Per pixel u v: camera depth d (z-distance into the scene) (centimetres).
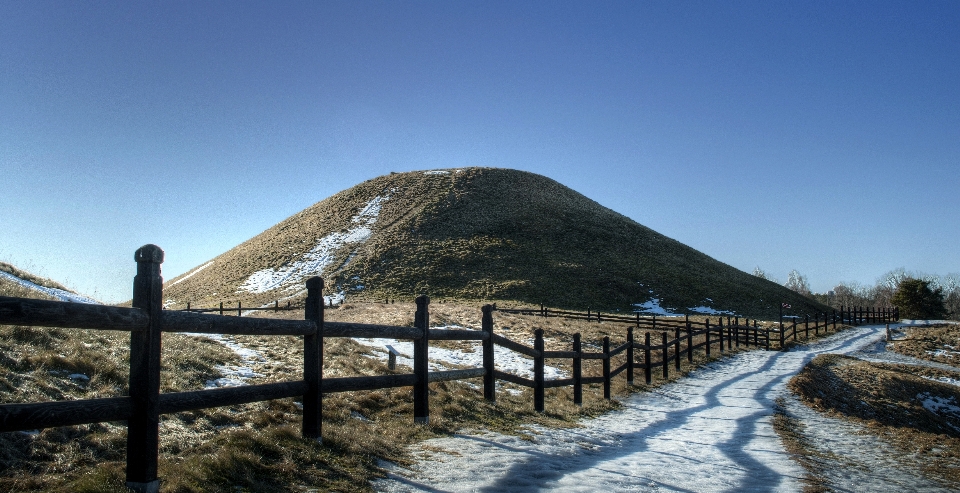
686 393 1739
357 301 5138
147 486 447
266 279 6256
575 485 644
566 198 9200
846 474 871
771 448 1002
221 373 1051
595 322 3638
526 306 4912
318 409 656
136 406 451
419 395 859
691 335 2475
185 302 5838
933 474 923
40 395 689
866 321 5606
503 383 1397
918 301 8194
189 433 674
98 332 1126
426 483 602
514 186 9006
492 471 668
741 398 1656
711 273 7612
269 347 1453
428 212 7650
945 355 3703
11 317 355
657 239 8606
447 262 6284
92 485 448
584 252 7175
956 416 2297
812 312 7031
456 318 3159
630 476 718
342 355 1403
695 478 748
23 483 470
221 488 499
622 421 1208
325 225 7706
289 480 550
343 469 598
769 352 3180
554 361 2000
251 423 757
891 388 2356
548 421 1079
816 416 1461
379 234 7094
